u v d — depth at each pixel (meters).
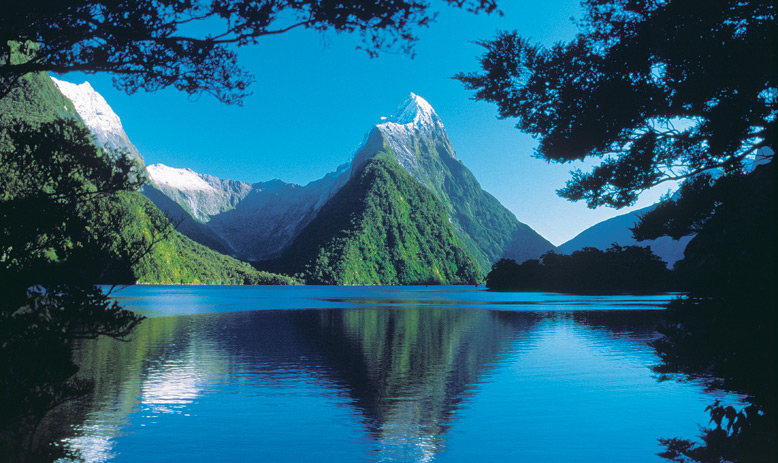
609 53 7.46
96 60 5.55
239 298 88.19
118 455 8.09
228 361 17.62
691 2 6.39
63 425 9.67
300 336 26.45
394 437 9.17
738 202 7.16
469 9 5.35
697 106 7.06
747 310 5.41
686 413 10.71
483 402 11.73
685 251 9.37
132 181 5.77
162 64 5.77
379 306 62.12
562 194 9.53
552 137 8.23
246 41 5.56
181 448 8.45
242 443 8.77
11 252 4.97
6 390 4.76
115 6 5.12
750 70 6.27
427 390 13.05
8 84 5.62
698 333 5.82
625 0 7.34
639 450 8.42
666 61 6.99
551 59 7.79
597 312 47.53
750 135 6.91
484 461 7.89
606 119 7.62
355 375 15.15
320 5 5.27
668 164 8.52
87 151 5.61
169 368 16.03
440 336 26.59
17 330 4.75
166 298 81.81
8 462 5.07
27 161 5.36
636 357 18.86
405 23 5.41
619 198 9.10
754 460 5.75
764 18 6.39
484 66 8.15
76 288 4.97
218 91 6.19
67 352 4.99
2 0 4.50
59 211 5.17
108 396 12.09
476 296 102.38
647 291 119.81
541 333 28.11
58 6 4.94
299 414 10.62
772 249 5.30
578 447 8.62
